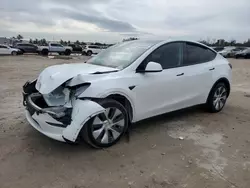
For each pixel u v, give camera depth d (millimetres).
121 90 3617
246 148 3777
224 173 3068
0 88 7781
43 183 2801
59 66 4160
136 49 4316
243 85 9812
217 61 5332
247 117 5277
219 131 4434
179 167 3184
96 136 3473
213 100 5320
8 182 2797
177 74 4418
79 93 3312
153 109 4168
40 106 3672
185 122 4840
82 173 3008
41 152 3473
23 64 17859
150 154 3502
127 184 2816
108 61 4320
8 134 4027
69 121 3275
